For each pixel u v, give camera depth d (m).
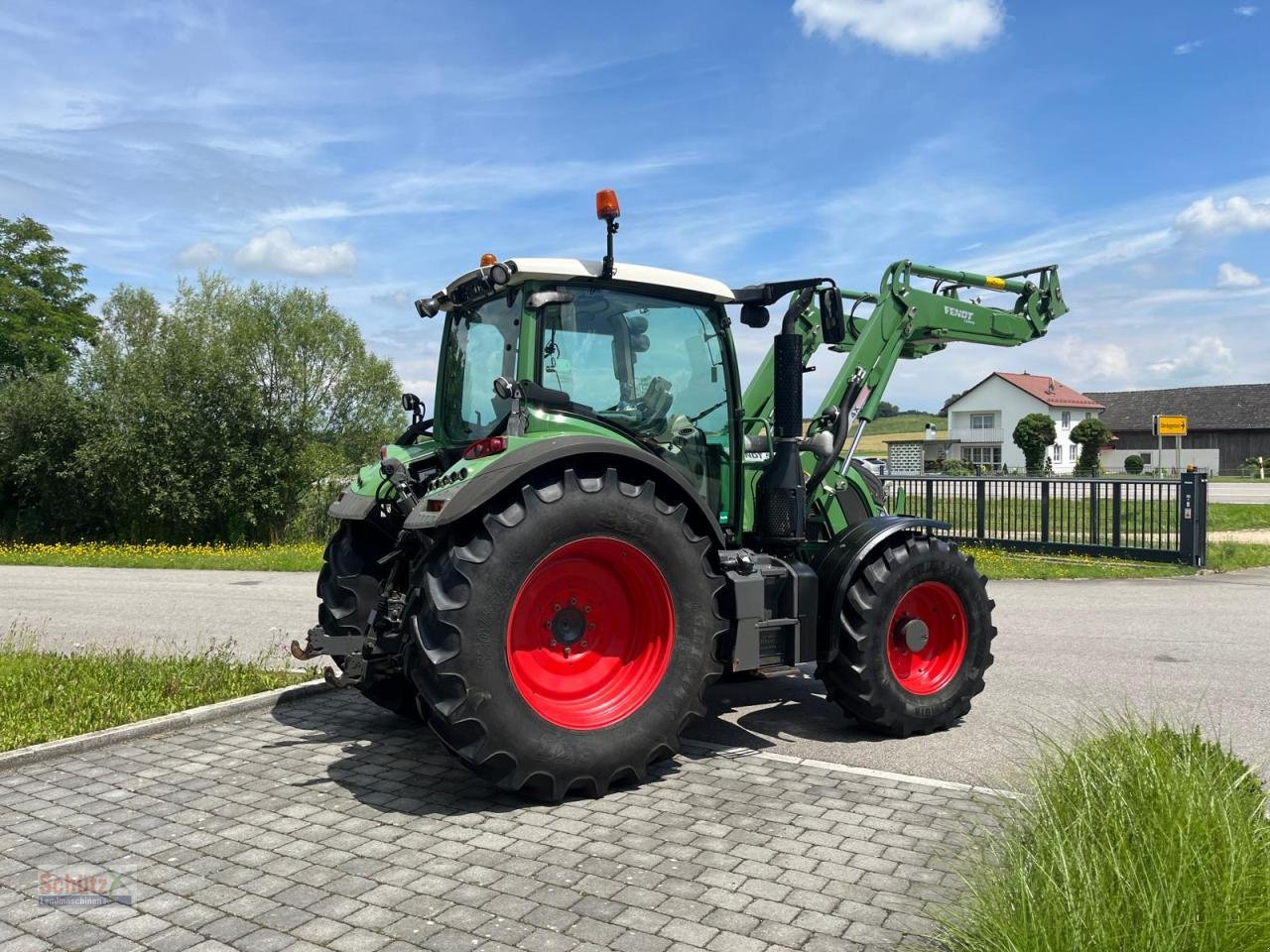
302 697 6.21
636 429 5.05
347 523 5.80
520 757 4.04
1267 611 9.95
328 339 21.30
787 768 4.74
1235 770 3.27
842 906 3.16
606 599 4.57
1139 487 14.58
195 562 15.54
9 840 3.79
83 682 6.14
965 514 16.89
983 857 3.05
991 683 6.59
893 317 6.68
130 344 22.55
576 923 3.05
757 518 5.51
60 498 21.45
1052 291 7.66
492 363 5.12
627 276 4.94
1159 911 2.39
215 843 3.75
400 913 3.13
